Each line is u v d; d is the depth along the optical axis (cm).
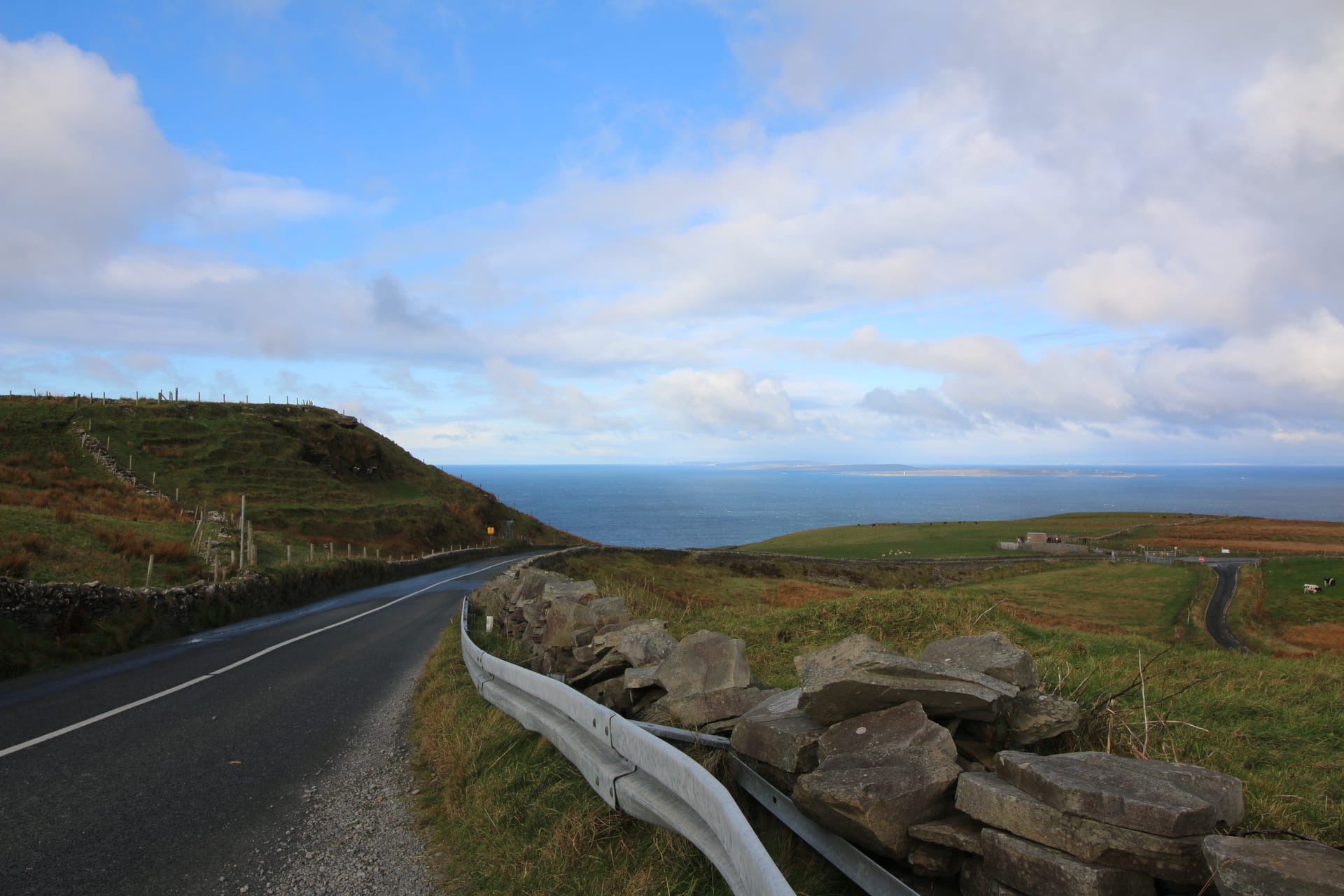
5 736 746
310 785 608
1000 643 508
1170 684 874
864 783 347
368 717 855
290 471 6244
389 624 1836
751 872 270
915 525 13912
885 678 427
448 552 4872
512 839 458
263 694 973
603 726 475
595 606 1055
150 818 531
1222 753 573
